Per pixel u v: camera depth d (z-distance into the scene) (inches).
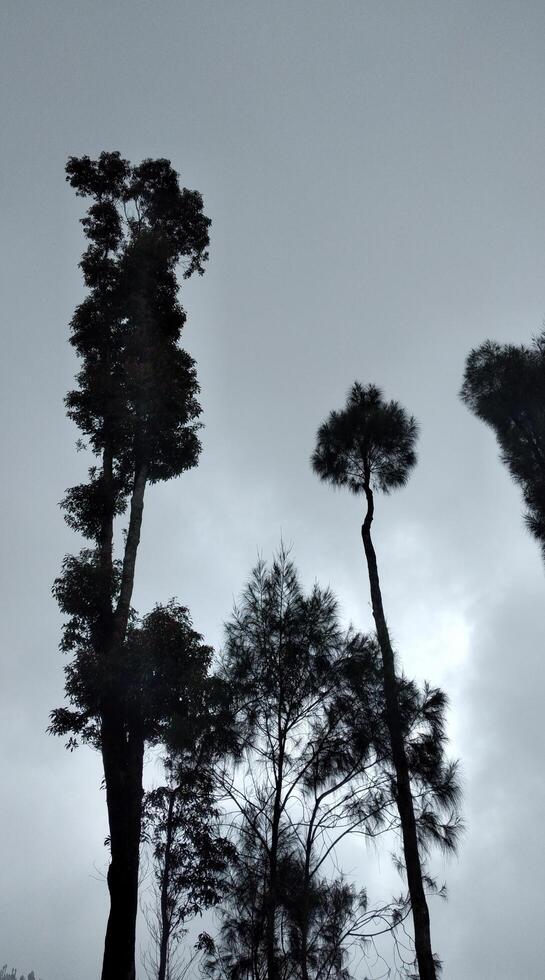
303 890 580.7
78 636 834.8
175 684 743.1
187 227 1263.5
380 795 629.0
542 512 770.8
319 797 629.6
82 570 848.3
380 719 653.3
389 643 683.4
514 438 822.5
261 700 684.7
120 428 959.0
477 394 842.8
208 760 673.0
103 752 735.1
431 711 647.1
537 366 810.2
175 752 691.4
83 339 1077.8
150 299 1094.4
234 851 689.6
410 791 604.1
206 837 740.0
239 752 668.1
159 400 975.0
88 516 941.8
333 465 854.5
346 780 641.0
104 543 933.2
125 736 749.3
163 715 740.7
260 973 559.2
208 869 719.7
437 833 603.5
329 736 659.4
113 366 1043.9
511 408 818.8
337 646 700.0
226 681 699.4
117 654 759.7
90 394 979.9
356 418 855.1
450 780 621.3
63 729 768.3
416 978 539.8
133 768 725.9
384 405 885.2
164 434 1004.6
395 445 847.1
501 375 834.8
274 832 614.5
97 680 747.4
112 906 648.4
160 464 1024.2
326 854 606.5
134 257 1104.2
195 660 776.3
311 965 559.8
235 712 684.7
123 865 665.6
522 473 804.6
